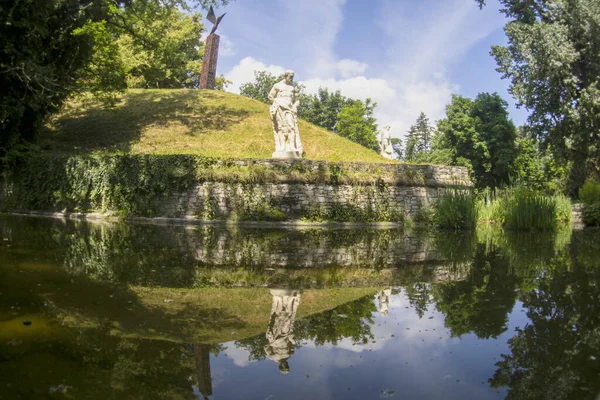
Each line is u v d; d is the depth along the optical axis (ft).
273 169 53.88
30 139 61.46
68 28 58.80
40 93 54.29
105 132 73.72
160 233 36.37
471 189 63.26
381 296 14.19
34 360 7.91
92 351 8.50
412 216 57.93
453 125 136.87
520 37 83.51
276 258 23.47
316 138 80.18
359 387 7.22
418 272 19.17
